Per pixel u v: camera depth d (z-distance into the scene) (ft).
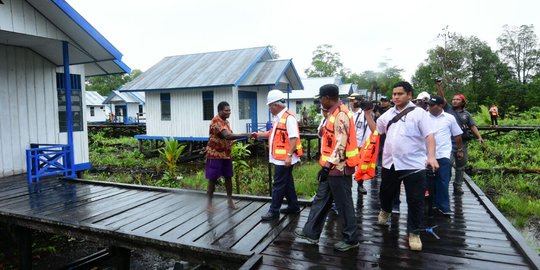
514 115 95.04
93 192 20.39
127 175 38.73
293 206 15.33
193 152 50.80
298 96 96.32
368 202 17.98
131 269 19.35
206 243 12.36
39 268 19.04
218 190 30.42
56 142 27.66
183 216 15.61
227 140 16.34
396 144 11.39
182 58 61.16
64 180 23.63
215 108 49.14
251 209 16.53
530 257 10.43
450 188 21.45
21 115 25.52
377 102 23.38
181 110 51.70
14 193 20.12
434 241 12.35
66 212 16.43
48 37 22.40
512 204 23.70
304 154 50.01
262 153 53.21
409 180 11.28
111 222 14.87
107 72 31.30
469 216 15.40
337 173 11.07
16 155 25.35
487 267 10.22
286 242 12.37
